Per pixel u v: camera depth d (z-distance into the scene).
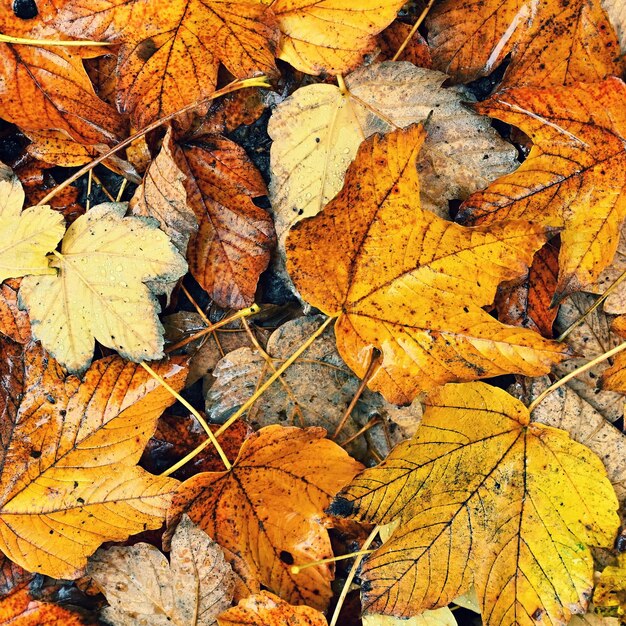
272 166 0.64
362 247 0.61
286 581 0.63
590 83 0.62
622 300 0.64
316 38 0.63
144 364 0.62
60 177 0.66
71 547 0.61
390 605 0.61
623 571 0.62
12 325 0.63
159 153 0.62
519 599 0.61
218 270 0.64
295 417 0.64
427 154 0.63
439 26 0.64
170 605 0.62
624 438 0.63
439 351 0.61
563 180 0.61
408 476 0.61
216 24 0.62
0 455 0.62
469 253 0.61
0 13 0.62
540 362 0.60
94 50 0.63
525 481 0.61
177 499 0.62
